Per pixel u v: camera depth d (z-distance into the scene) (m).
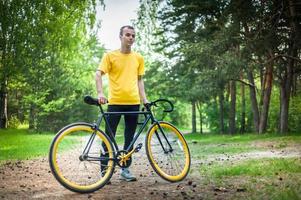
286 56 23.66
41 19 25.59
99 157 5.82
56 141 5.50
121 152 6.05
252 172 6.99
